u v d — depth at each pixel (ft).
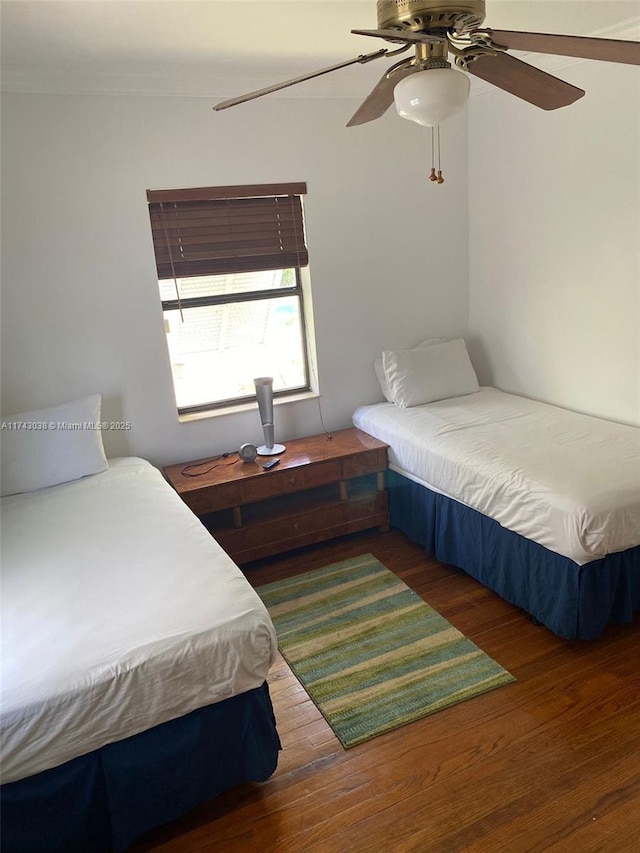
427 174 11.91
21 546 7.38
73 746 5.08
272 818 5.92
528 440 9.43
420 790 6.08
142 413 10.47
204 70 9.21
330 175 11.02
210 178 10.06
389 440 10.94
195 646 5.45
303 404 11.80
